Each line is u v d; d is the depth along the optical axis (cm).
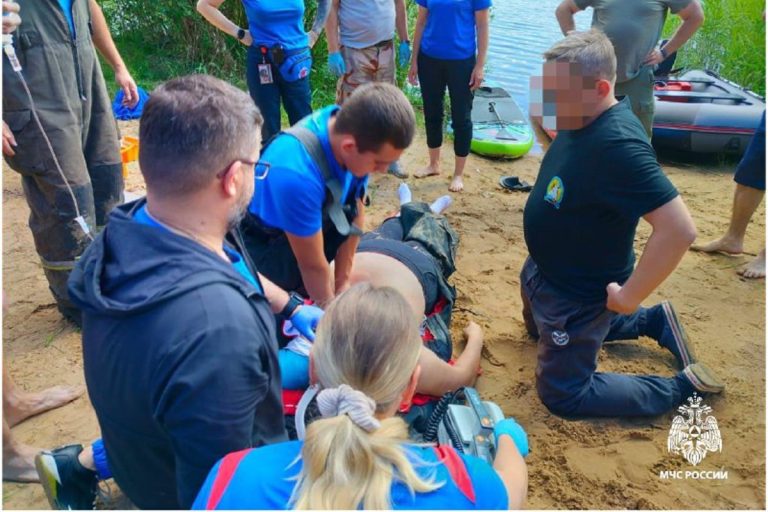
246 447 153
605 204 275
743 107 618
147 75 738
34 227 344
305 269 274
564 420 317
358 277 316
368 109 239
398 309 147
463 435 216
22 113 312
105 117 368
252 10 466
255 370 149
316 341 148
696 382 316
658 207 264
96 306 149
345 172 263
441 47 506
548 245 301
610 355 363
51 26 315
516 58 890
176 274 147
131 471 173
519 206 531
